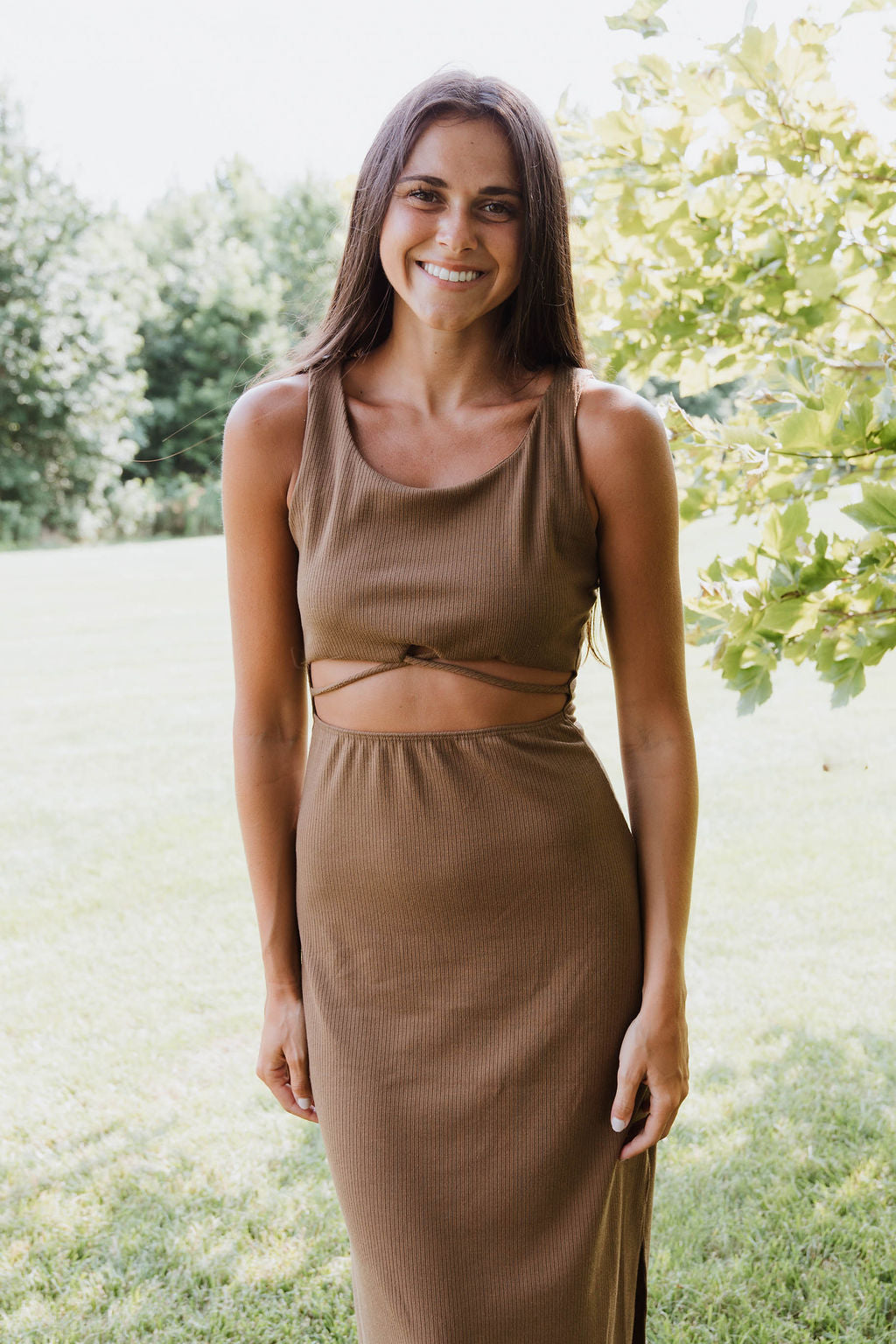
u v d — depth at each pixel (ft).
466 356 5.86
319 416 5.83
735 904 16.61
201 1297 8.71
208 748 27.71
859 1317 8.20
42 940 16.33
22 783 24.98
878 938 15.11
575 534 5.63
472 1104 5.62
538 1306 5.59
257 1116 11.41
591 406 5.65
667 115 8.66
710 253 8.70
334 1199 9.90
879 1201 9.43
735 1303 8.45
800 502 6.82
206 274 118.62
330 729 5.80
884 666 32.60
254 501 5.89
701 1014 13.17
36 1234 9.51
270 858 6.13
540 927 5.59
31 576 69.41
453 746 5.56
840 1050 12.10
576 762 5.75
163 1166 10.51
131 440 110.22
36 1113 11.59
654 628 5.89
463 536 5.53
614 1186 5.82
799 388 7.16
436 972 5.65
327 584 5.60
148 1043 13.12
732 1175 9.91
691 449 8.00
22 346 99.71
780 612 6.83
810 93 8.23
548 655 5.65
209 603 54.08
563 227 5.85
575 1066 5.60
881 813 20.47
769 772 23.63
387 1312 5.75
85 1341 8.24
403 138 5.57
